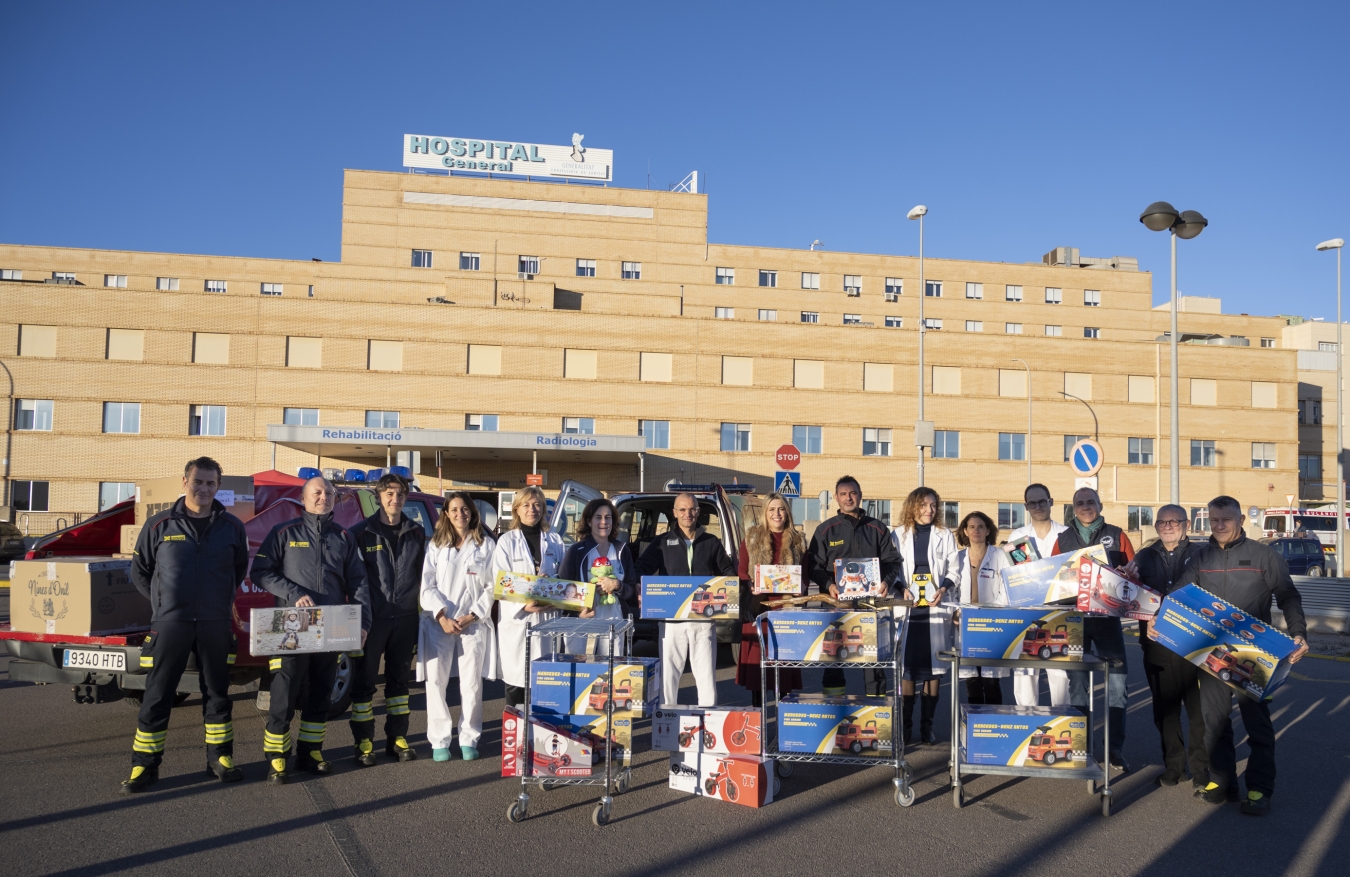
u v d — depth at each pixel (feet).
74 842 14.88
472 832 15.76
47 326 112.47
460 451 112.37
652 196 172.35
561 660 18.92
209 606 18.39
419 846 15.02
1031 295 184.03
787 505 21.79
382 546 20.34
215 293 115.34
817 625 18.30
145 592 18.51
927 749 22.07
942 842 15.52
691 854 14.83
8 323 111.55
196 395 114.42
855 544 21.99
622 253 170.81
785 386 127.03
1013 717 18.02
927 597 20.45
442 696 20.44
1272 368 140.36
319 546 19.26
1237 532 19.04
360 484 28.48
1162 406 137.08
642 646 32.14
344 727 23.94
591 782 18.45
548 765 17.31
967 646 18.17
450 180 165.99
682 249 172.65
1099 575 18.29
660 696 20.47
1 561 89.86
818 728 18.17
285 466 115.44
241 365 115.44
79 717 24.47
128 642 21.04
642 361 124.36
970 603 22.27
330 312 117.19
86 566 21.25
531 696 18.19
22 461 110.93
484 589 20.40
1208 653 17.51
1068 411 133.69
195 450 114.21
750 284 174.91
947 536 22.95
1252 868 14.49
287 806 16.98
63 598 21.43
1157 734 23.88
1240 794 18.26
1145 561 20.95
